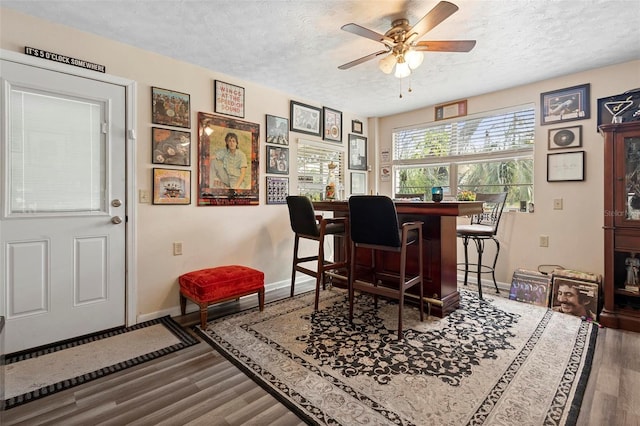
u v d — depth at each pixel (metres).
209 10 2.13
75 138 2.39
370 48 2.69
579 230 3.21
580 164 3.17
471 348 2.18
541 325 2.56
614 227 2.58
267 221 3.64
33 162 2.23
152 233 2.76
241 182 3.38
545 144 3.40
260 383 1.81
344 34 2.46
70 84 2.34
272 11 2.15
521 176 3.65
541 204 3.43
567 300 2.87
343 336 2.38
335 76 3.29
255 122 3.49
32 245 2.23
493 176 3.87
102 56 2.48
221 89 3.19
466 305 3.03
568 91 3.24
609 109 2.92
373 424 1.48
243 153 3.39
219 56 2.83
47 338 2.28
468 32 2.40
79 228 2.41
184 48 2.67
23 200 2.20
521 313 2.82
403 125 4.66
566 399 1.63
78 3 2.04
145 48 2.66
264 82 3.46
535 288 3.11
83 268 2.43
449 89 3.67
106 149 2.52
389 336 2.37
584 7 2.07
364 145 4.89
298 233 3.34
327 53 2.78
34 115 2.22
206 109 3.09
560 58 2.85
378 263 3.17
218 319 2.75
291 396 1.69
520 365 1.96
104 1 2.02
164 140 2.81
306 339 2.34
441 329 2.49
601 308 2.78
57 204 2.33
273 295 3.46
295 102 3.90
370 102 4.18
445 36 2.46
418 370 1.91
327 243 4.38
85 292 2.44
